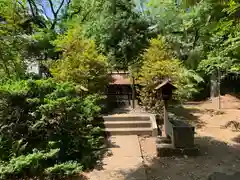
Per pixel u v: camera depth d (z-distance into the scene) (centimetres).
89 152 612
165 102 718
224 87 1560
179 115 1046
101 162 584
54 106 583
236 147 703
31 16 1323
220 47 1017
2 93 591
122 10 1189
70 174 506
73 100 623
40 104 596
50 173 502
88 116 701
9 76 805
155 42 1037
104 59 995
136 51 1144
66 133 611
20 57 934
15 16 870
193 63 1304
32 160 501
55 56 1157
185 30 1336
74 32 995
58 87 652
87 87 912
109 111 987
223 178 470
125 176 510
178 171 545
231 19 709
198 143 738
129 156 620
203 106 1244
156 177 517
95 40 1171
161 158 621
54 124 597
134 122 837
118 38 1161
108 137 774
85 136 643
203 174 527
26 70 1041
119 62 1177
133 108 1048
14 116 584
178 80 969
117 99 1163
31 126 574
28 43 965
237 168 557
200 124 938
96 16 1238
